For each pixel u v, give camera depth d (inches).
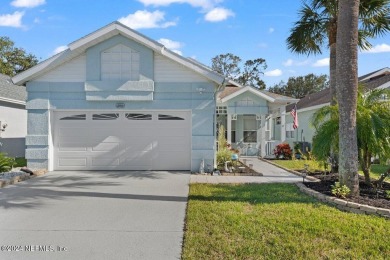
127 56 474.9
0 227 228.5
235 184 387.9
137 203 295.4
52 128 486.9
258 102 743.1
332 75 448.5
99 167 488.4
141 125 489.7
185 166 491.5
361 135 318.7
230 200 300.7
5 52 1507.1
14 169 483.2
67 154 488.7
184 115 490.0
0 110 673.6
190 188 360.8
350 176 291.9
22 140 758.5
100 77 474.9
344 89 296.8
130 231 221.0
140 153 490.6
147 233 217.2
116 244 198.2
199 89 475.2
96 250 189.2
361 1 429.7
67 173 464.8
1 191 345.4
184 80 479.5
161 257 179.6
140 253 185.2
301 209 264.4
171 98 479.8
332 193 296.8
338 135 329.4
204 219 240.8
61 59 462.9
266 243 195.9
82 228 226.8
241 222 231.8
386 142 315.0
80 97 478.9
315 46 506.6
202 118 479.8
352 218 240.5
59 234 215.2
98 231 221.0
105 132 489.4
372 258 176.1
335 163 438.0
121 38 471.8
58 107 479.5
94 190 351.3
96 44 472.4
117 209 275.1
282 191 340.8
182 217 252.2
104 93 474.3
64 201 302.5
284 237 203.9
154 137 490.0
